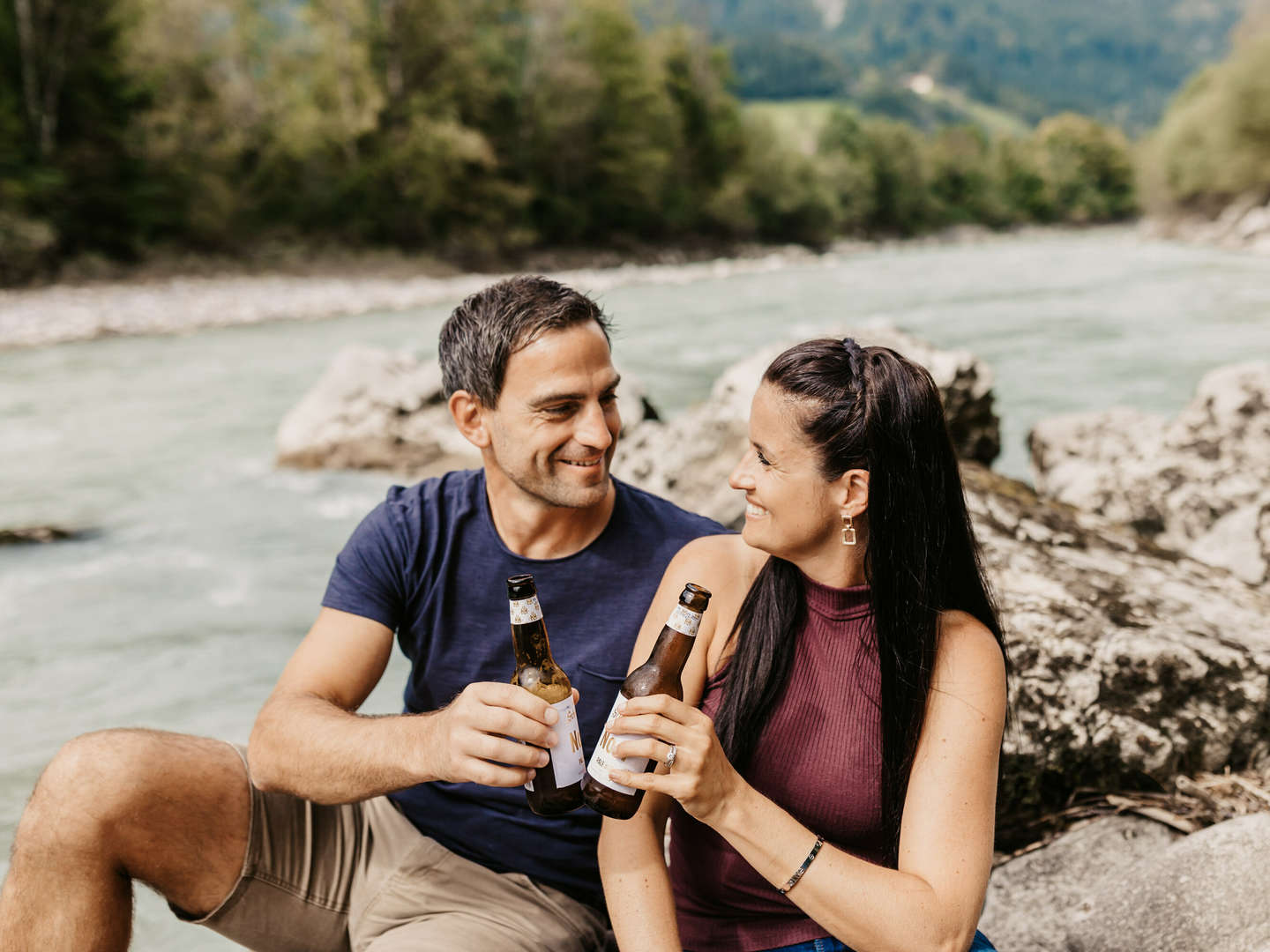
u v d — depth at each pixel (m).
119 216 24.77
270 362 12.65
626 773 1.33
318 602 4.68
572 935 1.74
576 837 1.76
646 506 1.86
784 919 1.50
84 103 24.58
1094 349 12.53
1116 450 4.57
